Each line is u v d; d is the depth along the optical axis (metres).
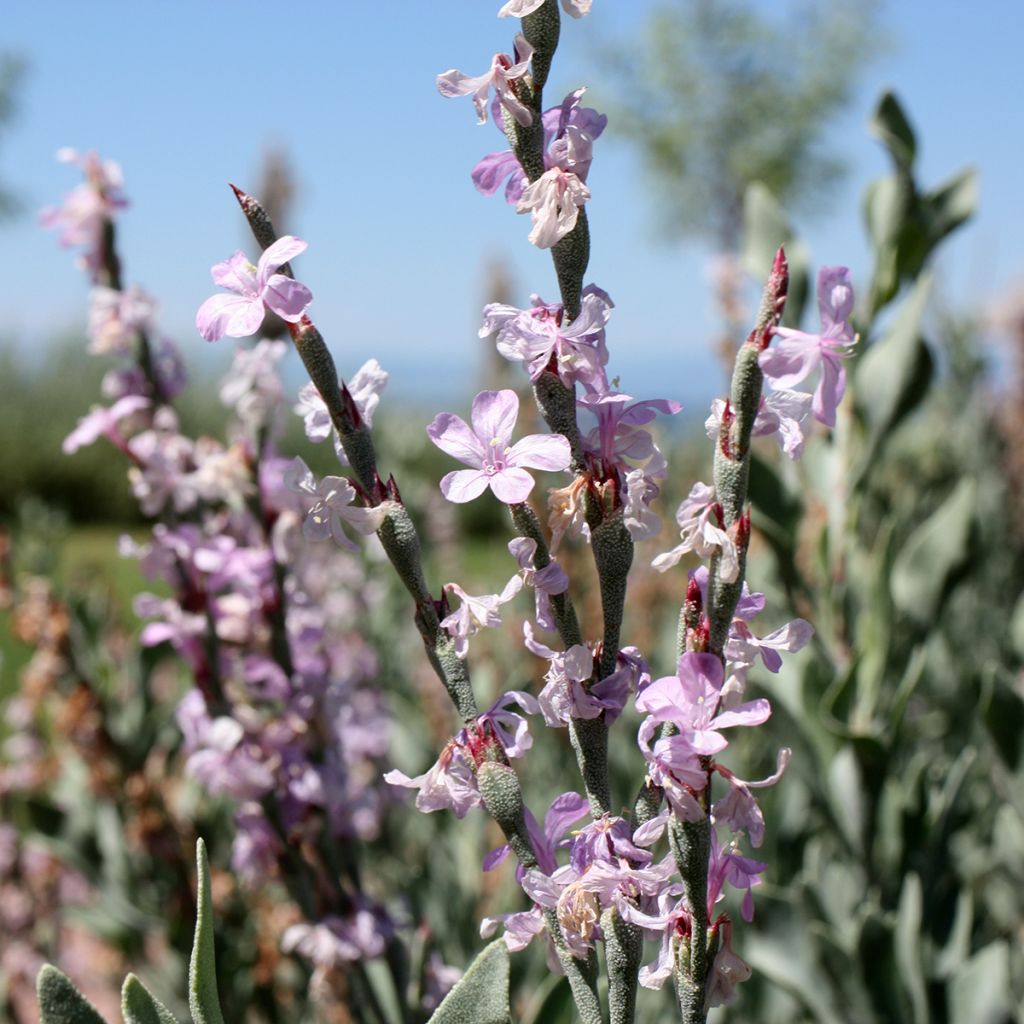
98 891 0.69
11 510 4.18
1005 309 1.25
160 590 1.59
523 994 0.50
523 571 0.25
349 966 0.39
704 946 0.24
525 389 0.69
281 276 0.24
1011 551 1.08
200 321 0.24
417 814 0.67
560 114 0.26
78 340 4.44
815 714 0.47
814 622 0.52
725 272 0.78
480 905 0.62
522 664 0.76
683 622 0.24
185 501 0.42
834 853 0.56
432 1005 0.38
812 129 4.30
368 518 0.25
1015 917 0.61
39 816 0.68
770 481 0.51
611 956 0.24
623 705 0.25
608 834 0.24
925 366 0.49
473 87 0.25
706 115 4.31
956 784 0.49
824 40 4.29
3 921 0.84
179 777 0.72
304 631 0.42
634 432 0.25
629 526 0.25
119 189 0.45
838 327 0.23
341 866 0.40
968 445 1.06
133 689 0.62
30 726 0.81
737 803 0.24
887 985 0.43
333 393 0.25
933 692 0.74
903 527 0.81
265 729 0.40
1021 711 0.45
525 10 0.25
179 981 0.64
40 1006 0.25
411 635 0.93
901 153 0.49
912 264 0.50
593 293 0.25
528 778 0.71
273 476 0.41
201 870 0.25
